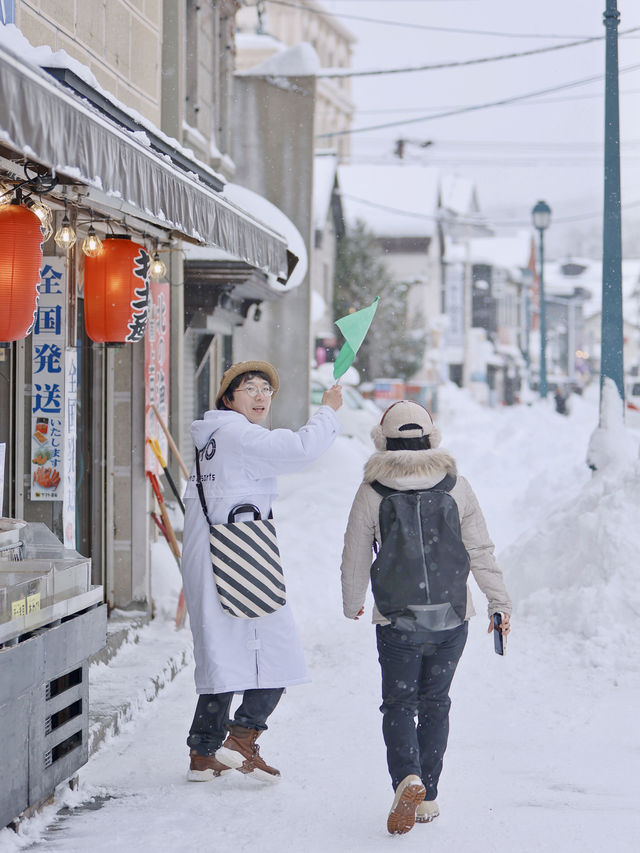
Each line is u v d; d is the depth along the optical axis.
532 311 85.62
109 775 5.57
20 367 7.14
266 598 5.32
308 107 18.58
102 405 8.65
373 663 7.97
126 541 8.71
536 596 8.85
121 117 6.14
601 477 10.27
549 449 25.27
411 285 54.75
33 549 5.53
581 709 6.66
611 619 8.10
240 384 5.62
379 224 56.91
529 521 16.11
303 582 10.92
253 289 15.05
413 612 4.74
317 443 5.36
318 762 5.76
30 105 3.81
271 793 5.25
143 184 5.14
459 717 6.58
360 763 5.73
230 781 5.46
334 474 17.16
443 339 59.22
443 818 4.85
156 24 10.98
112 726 6.18
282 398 18.92
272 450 5.33
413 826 4.75
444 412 52.22
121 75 9.84
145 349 8.70
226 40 17.78
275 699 5.45
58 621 5.05
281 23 67.25
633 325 105.50
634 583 8.30
